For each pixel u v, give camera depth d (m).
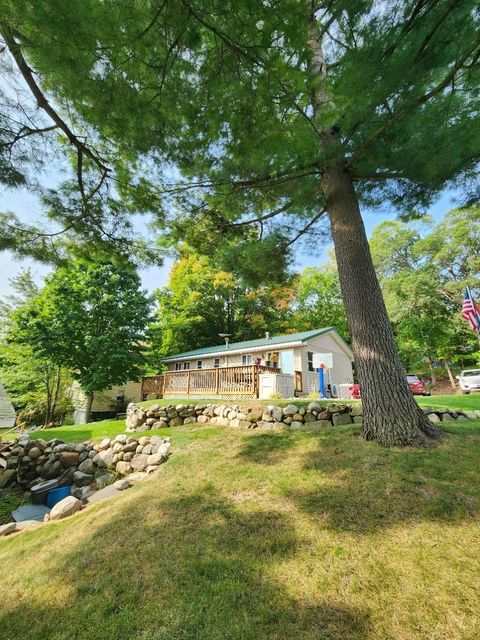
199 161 4.23
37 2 2.14
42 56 2.58
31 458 6.55
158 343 15.90
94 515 3.20
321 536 2.23
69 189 4.54
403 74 2.83
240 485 3.25
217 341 22.95
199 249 6.18
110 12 2.28
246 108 3.15
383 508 2.44
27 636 1.68
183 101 3.11
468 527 2.11
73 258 5.53
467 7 2.38
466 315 9.53
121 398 18.58
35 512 4.96
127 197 4.97
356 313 4.14
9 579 2.26
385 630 1.46
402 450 3.41
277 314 23.73
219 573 1.99
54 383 17.27
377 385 3.82
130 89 3.00
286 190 5.08
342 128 3.64
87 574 2.16
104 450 6.09
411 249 22.31
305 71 2.86
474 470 2.84
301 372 12.40
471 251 19.44
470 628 1.41
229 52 2.68
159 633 1.59
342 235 4.45
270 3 2.27
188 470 3.88
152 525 2.71
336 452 3.65
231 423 6.10
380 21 2.63
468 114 3.30
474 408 5.73
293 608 1.66
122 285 13.70
